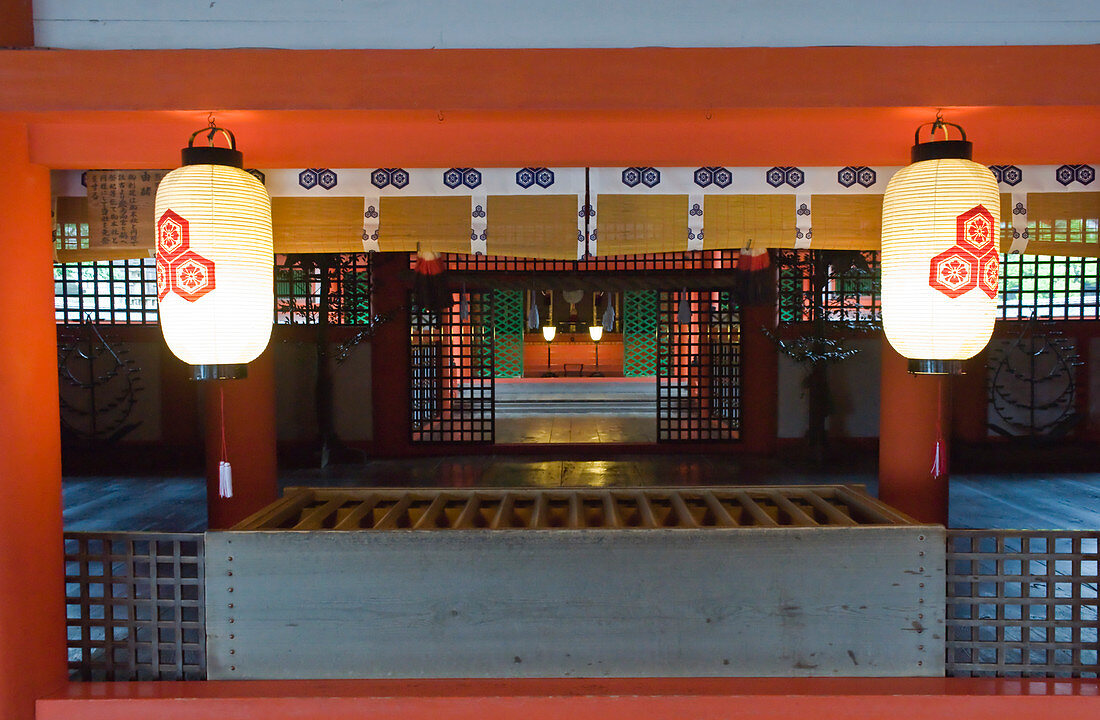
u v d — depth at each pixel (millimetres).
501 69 2039
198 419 8242
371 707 2191
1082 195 2742
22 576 2195
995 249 2068
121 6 2104
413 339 9000
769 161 2418
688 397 8758
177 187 2025
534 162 2424
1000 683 2254
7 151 2143
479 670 2285
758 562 2268
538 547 2273
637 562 2273
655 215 2766
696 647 2277
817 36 2098
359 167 2441
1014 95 2021
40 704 2215
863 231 2775
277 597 2287
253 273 2111
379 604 2279
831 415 8555
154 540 2365
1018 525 5445
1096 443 8117
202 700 2207
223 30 2111
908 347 2133
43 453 2270
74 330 8148
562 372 16766
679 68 2035
